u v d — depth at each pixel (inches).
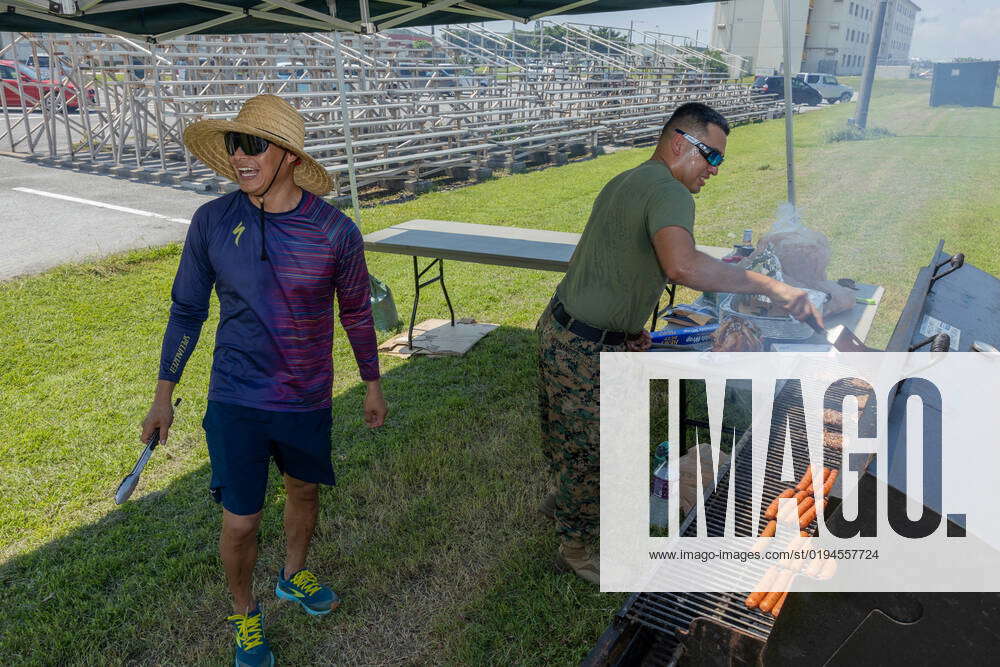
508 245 185.5
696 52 1116.5
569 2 189.3
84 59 522.3
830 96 1336.1
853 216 385.4
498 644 100.1
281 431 90.4
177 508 134.6
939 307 114.7
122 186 464.1
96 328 228.5
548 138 623.8
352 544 121.6
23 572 117.5
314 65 516.7
